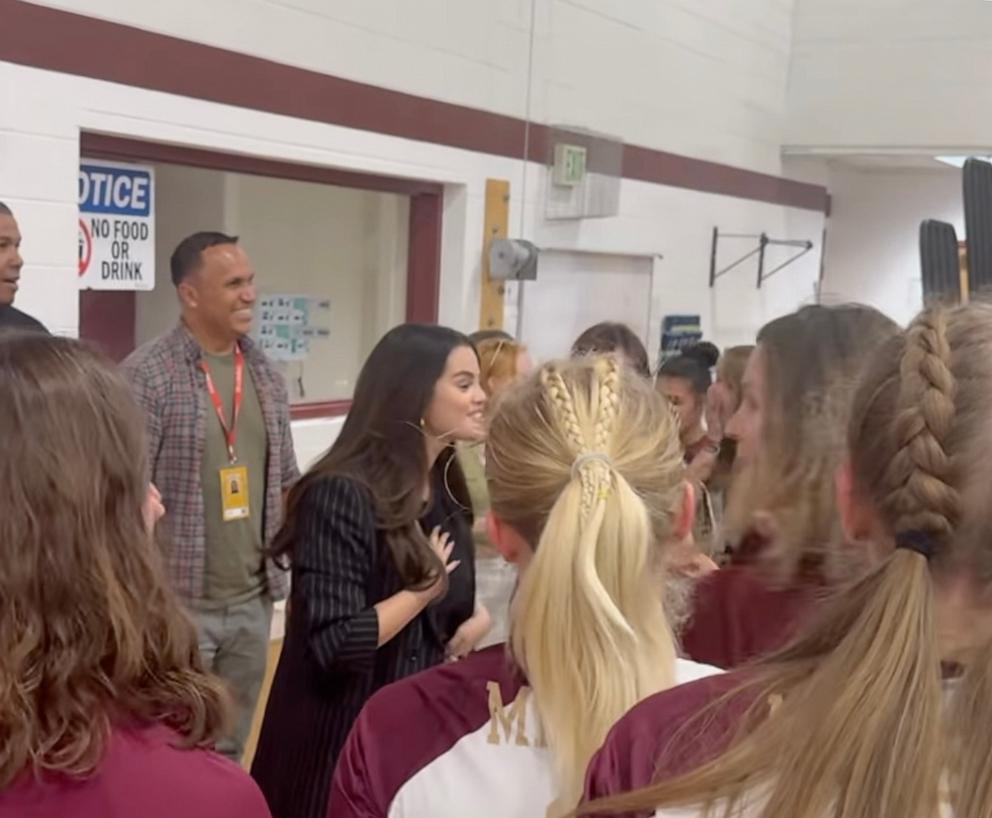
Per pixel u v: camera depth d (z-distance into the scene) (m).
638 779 0.82
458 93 4.62
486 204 4.84
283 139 3.84
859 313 1.38
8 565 0.84
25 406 0.86
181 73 3.44
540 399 1.16
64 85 3.09
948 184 7.62
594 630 1.06
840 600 0.74
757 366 1.39
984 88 6.54
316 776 1.90
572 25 5.25
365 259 4.64
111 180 3.42
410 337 1.96
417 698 1.17
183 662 0.96
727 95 6.52
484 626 2.13
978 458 0.68
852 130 6.95
